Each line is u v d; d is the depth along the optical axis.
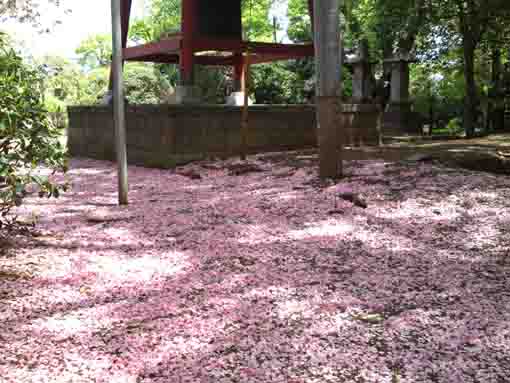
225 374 3.23
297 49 14.98
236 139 13.03
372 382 3.16
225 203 8.12
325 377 3.21
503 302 4.36
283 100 25.28
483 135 18.84
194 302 4.39
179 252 5.79
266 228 6.72
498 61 21.98
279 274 5.08
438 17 18.45
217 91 25.27
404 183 8.78
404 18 18.48
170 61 16.88
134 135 13.53
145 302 4.39
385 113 22.53
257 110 13.24
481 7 16.77
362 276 5.01
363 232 6.48
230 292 4.61
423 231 6.48
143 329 3.87
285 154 12.80
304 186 8.98
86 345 3.61
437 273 5.09
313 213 7.35
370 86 21.83
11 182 5.45
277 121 13.62
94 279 4.95
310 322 3.99
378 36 21.86
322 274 5.07
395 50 21.67
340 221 6.95
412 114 22.59
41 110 5.74
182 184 10.08
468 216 7.01
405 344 3.64
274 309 4.23
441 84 28.59
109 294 4.58
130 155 13.72
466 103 18.94
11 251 5.79
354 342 3.68
